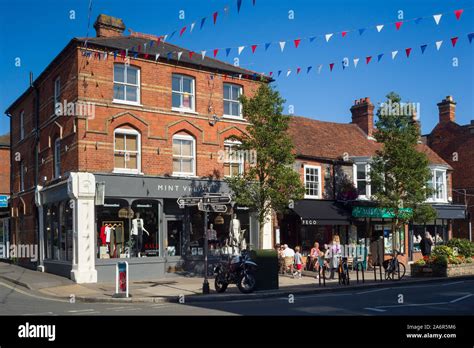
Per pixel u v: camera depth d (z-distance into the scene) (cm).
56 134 2222
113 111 2022
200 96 2250
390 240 2853
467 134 3575
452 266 2150
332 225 2667
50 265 2245
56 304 1439
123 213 2027
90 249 1925
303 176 2578
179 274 2136
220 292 1619
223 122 2311
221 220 2288
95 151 1975
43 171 2370
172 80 2197
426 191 2412
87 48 1980
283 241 2491
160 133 2128
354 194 2694
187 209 2191
